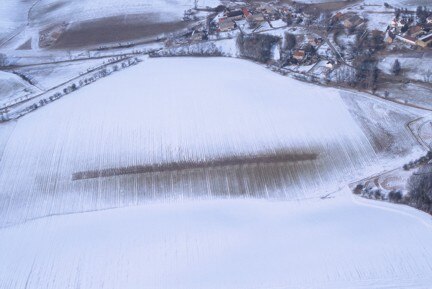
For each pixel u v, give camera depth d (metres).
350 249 79.00
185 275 76.56
